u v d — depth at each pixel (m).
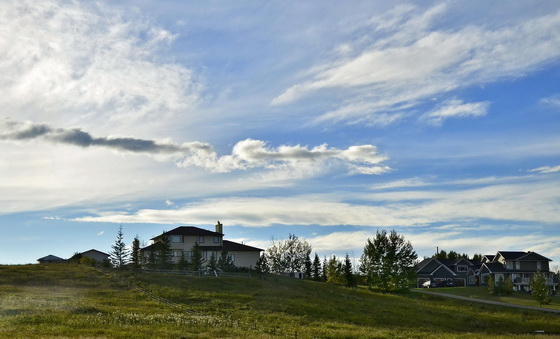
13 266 75.69
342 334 44.06
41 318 39.75
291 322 48.69
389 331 48.34
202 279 69.69
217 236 97.44
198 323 42.53
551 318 64.44
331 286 80.19
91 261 88.19
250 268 93.88
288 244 123.06
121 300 52.16
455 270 125.69
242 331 40.59
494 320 59.97
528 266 116.69
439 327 54.75
